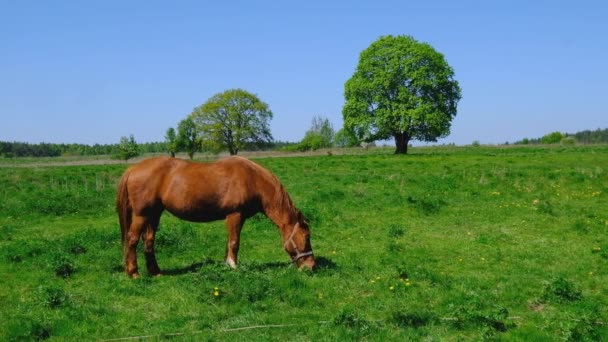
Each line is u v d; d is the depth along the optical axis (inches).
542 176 958.4
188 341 286.4
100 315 327.3
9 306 344.2
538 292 368.2
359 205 751.7
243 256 490.9
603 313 323.3
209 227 623.8
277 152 3117.6
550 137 3275.1
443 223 638.5
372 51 2306.8
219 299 347.6
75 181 1139.9
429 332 295.0
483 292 367.9
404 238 561.6
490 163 1333.7
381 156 1895.9
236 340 286.5
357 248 519.8
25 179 1179.9
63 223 685.9
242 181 409.7
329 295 362.6
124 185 409.7
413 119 2199.8
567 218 645.3
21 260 468.8
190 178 404.5
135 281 395.5
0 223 679.7
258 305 339.3
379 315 327.0
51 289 348.5
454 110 2365.9
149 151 4402.1
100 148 5004.9
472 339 286.7
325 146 3390.7
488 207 728.3
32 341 285.7
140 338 291.0
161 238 513.3
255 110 3198.8
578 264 442.9
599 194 813.2
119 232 551.5
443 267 445.1
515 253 484.7
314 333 292.2
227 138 3201.3
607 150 1924.2
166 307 339.9
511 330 295.6
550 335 285.4
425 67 2229.3
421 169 1228.5
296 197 837.2
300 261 418.3
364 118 2298.2
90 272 429.7
